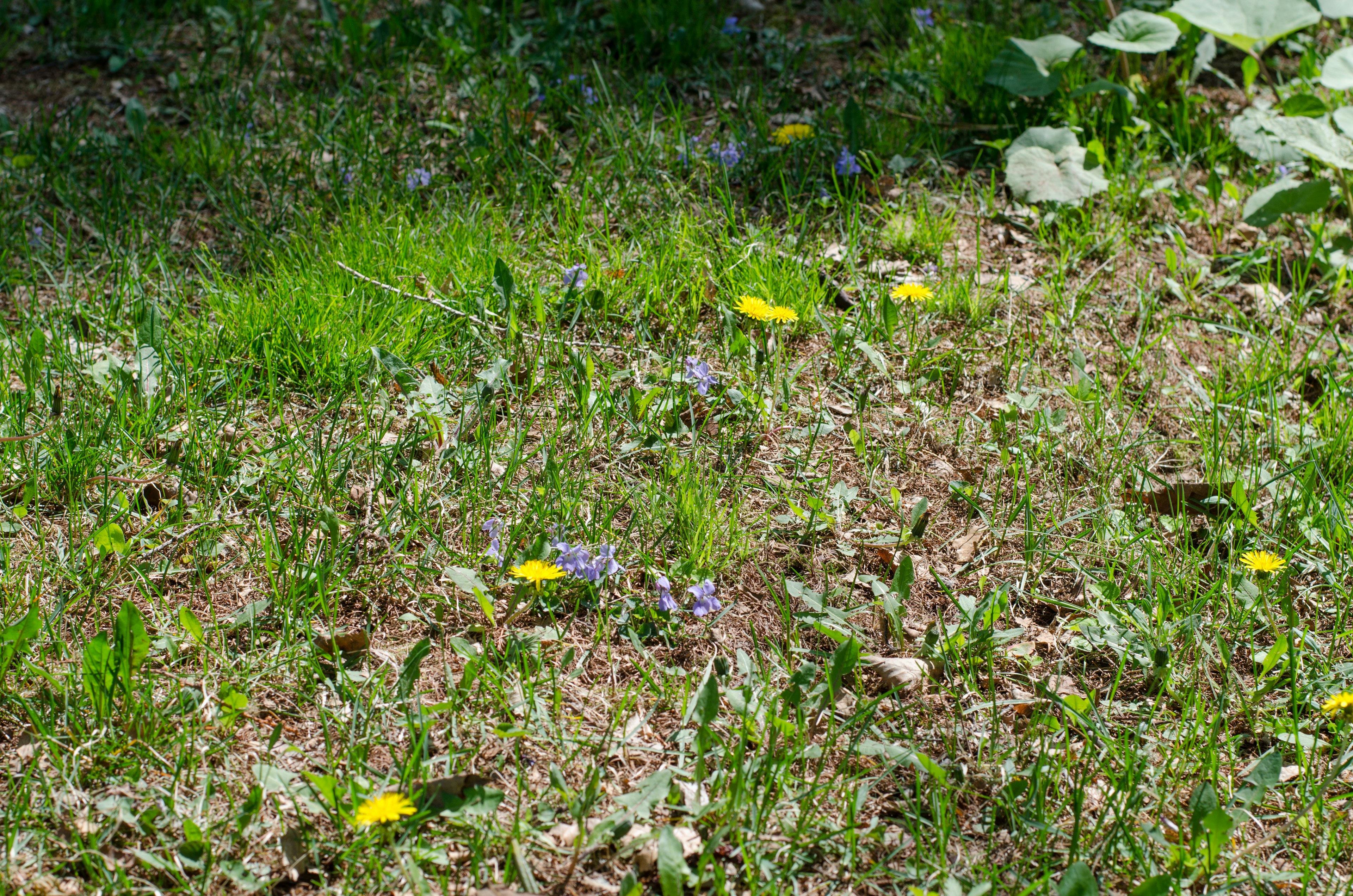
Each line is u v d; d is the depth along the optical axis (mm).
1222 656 2365
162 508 2703
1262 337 3574
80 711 2139
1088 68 5035
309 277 3432
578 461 2895
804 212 3943
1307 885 1937
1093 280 3797
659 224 3857
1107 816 2096
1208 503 2834
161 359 3021
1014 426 3139
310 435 2949
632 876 1823
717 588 2596
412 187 4078
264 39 5238
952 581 2662
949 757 2203
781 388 3215
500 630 2434
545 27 5199
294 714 2221
